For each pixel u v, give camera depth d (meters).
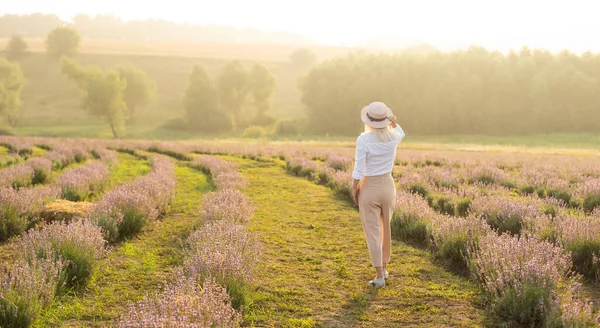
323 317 4.66
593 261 5.56
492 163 20.53
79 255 5.44
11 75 88.12
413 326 4.42
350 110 82.81
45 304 4.58
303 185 14.19
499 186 13.24
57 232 5.74
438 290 5.34
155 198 9.59
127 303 4.91
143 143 33.06
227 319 3.63
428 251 6.92
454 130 76.12
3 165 17.17
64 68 77.31
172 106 114.50
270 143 45.75
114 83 73.56
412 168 17.84
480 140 63.47
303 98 86.50
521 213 7.71
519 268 4.69
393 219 8.16
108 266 6.06
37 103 108.25
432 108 75.50
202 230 6.54
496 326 4.38
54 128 87.00
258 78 94.62
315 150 29.06
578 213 9.19
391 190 5.43
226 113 93.62
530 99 73.12
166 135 81.81
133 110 97.19
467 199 9.91
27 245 5.63
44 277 4.72
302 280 5.73
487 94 75.38
